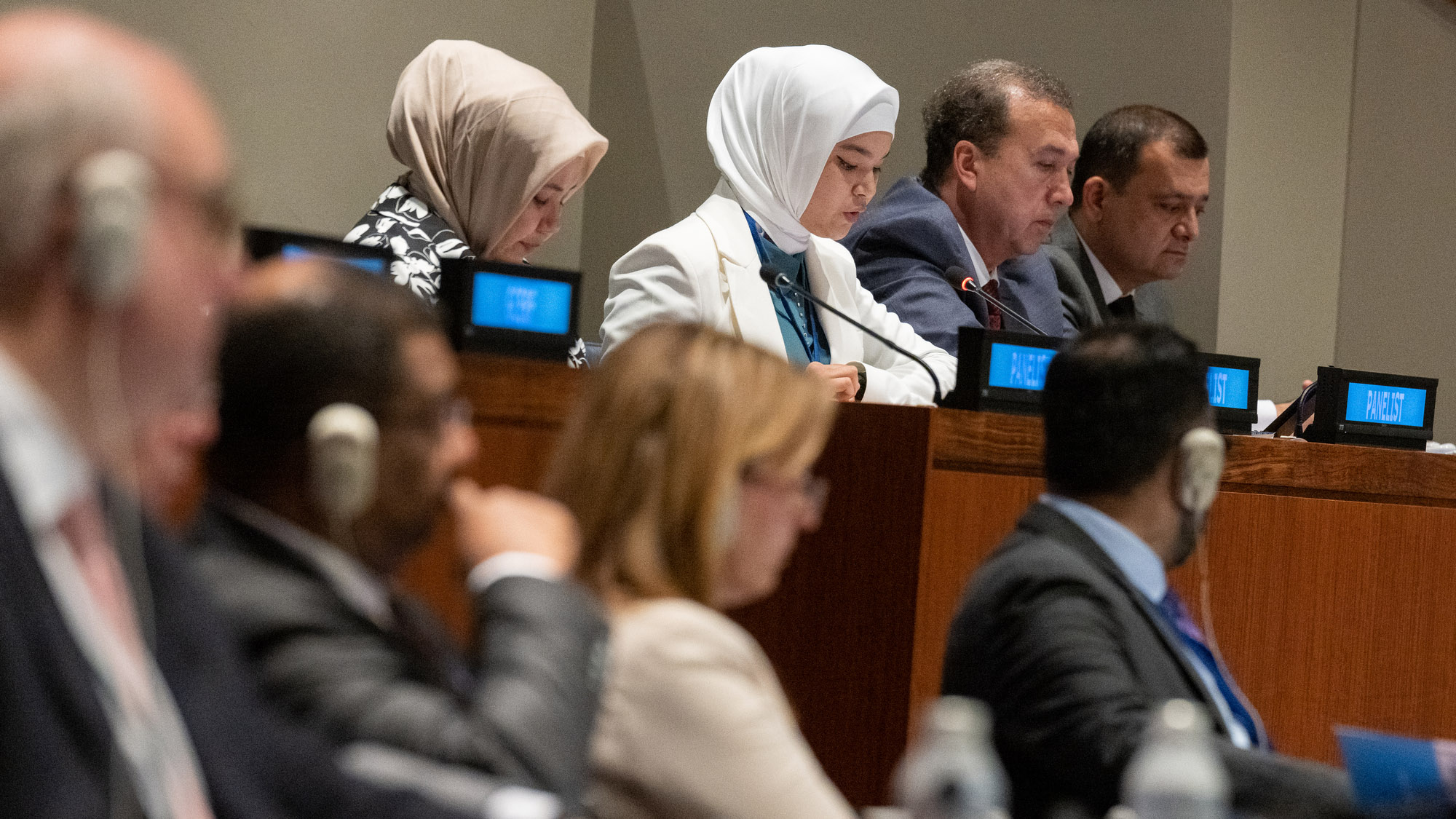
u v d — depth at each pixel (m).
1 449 2.82
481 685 3.79
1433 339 16.03
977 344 6.91
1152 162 12.38
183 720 3.05
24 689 2.69
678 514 4.41
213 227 3.02
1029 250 11.78
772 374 4.56
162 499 4.20
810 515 4.70
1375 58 15.89
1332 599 7.53
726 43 15.70
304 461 3.84
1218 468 5.58
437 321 4.17
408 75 9.71
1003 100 11.58
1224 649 7.29
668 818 4.18
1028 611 5.31
